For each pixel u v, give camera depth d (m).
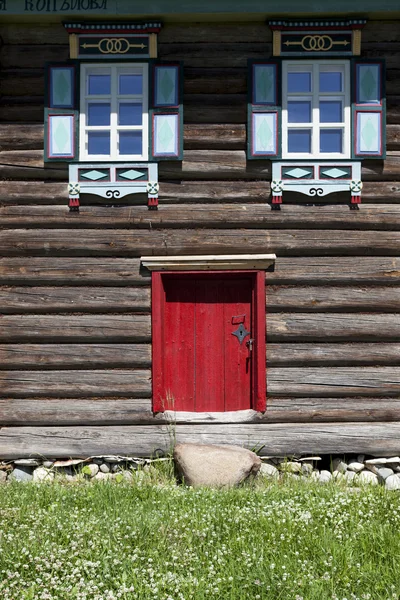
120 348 7.30
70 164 7.35
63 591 3.80
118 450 7.18
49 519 5.05
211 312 7.46
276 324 7.29
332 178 7.33
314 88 7.43
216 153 7.40
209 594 3.87
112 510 5.48
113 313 7.36
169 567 4.25
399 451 7.19
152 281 7.29
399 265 7.34
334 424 7.25
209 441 7.19
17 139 7.42
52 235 7.33
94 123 7.50
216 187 7.38
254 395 7.31
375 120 7.36
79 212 7.36
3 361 7.28
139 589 3.85
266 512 5.29
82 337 7.30
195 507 5.48
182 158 7.32
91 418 7.24
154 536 4.70
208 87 7.44
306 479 6.97
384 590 4.02
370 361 7.30
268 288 7.31
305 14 7.25
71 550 4.38
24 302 7.30
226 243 7.32
